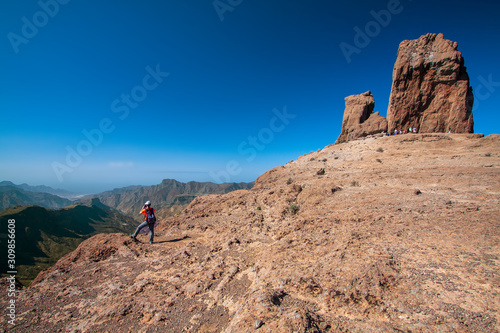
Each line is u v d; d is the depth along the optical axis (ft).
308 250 28.63
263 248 35.04
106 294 27.68
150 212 44.27
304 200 57.16
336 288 20.12
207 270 30.35
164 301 25.12
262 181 119.44
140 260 36.55
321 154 146.10
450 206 37.47
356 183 65.98
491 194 43.57
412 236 28.17
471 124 121.29
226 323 20.86
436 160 85.30
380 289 19.30
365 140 142.72
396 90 140.05
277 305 19.34
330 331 16.22
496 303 16.30
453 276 19.81
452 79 125.18
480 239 25.20
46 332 21.97
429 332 14.97
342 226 34.73
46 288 30.04
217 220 56.90
